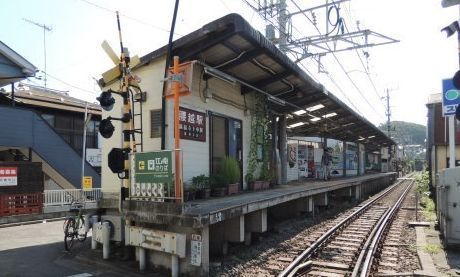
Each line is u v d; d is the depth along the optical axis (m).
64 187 20.41
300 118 19.05
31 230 13.72
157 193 7.48
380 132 32.41
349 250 9.47
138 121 10.53
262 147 14.63
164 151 7.41
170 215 7.18
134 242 7.84
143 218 7.58
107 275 7.59
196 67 10.92
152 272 7.71
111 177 11.09
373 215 16.38
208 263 7.26
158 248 7.40
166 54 9.87
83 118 25.64
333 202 19.86
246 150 13.59
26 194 16.34
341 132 26.59
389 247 9.83
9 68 16.39
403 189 33.91
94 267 8.23
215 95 11.81
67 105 24.75
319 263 8.17
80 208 10.55
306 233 11.67
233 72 11.66
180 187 7.27
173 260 7.26
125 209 7.88
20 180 16.56
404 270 7.66
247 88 13.15
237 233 8.79
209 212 7.20
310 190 13.95
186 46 9.48
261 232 10.02
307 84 13.58
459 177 8.90
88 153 25.81
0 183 15.88
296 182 19.16
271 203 10.29
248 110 13.66
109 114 11.27
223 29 8.91
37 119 18.31
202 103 11.24
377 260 8.45
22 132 17.70
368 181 27.30
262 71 11.98
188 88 7.95
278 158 16.30
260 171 14.57
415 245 9.80
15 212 15.90
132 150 8.76
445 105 10.30
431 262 7.97
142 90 10.43
